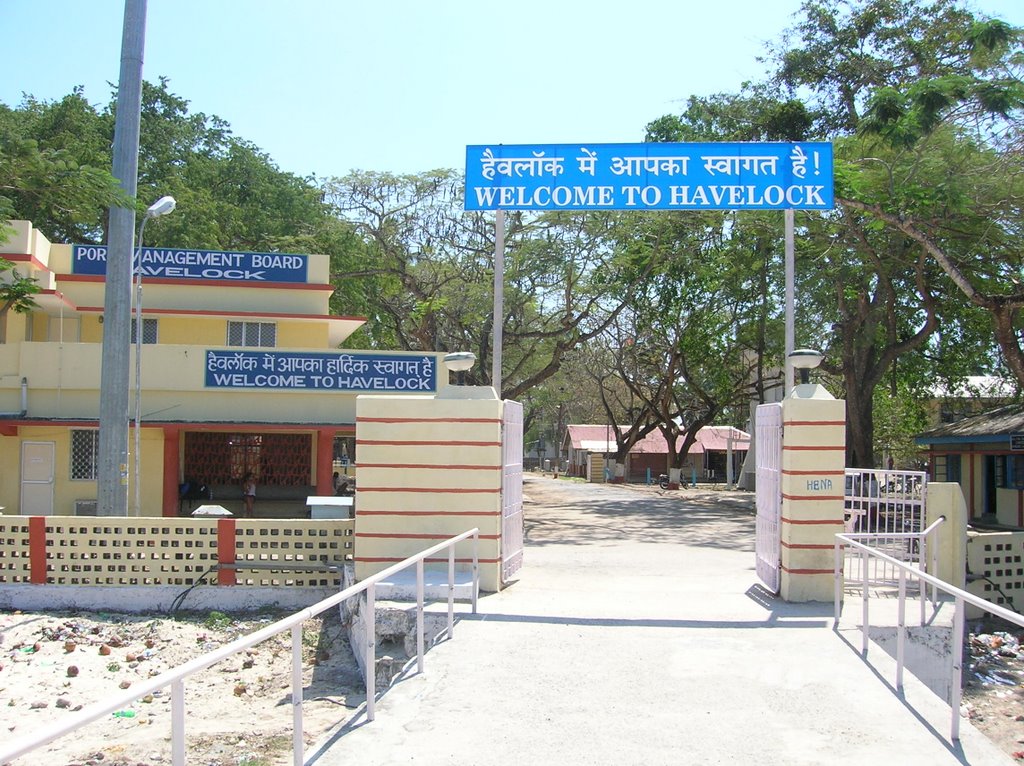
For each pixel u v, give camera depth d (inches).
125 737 303.3
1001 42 694.5
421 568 297.1
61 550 496.7
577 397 2719.0
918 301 1084.5
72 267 942.4
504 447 423.8
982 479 1109.1
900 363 1237.7
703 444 2536.9
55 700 352.2
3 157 641.0
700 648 319.9
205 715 331.0
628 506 1209.4
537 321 1362.0
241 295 956.0
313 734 298.2
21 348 826.8
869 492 428.5
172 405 841.5
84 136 1252.5
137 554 496.4
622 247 1151.6
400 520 409.1
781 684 281.9
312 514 522.3
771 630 344.5
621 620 359.3
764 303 1172.5
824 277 1013.8
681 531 823.7
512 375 1311.5
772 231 960.9
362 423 412.5
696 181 480.1
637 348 1835.6
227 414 845.8
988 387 1418.6
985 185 728.3
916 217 750.5
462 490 408.2
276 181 1461.6
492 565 406.0
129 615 486.9
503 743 235.9
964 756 226.8
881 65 1058.1
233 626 466.0
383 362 861.2
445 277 1336.1
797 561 394.9
